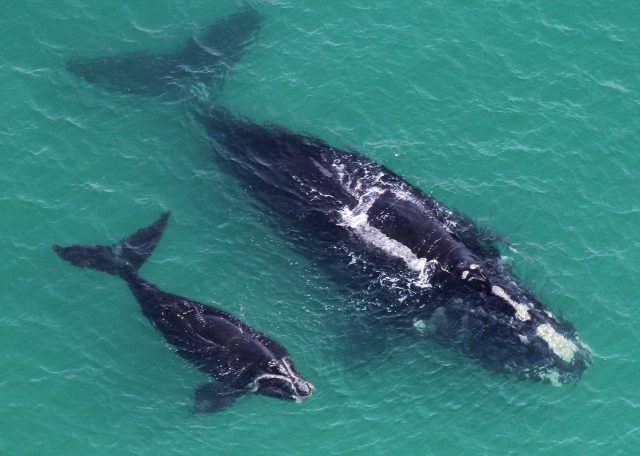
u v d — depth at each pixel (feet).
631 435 560.20
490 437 557.33
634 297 620.49
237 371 563.48
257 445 546.67
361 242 631.56
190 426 552.00
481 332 594.65
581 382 579.89
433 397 570.87
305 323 597.93
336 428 554.87
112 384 566.77
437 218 638.12
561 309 609.42
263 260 626.23
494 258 626.23
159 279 611.06
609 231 653.30
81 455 540.52
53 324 590.96
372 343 591.37
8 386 564.71
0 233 629.92
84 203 648.79
